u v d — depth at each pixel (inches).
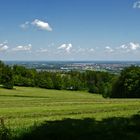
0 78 4921.3
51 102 2102.6
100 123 904.3
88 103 1921.8
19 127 866.1
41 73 5757.9
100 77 6195.9
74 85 5634.8
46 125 895.7
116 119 989.8
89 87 5625.0
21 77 5585.6
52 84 5536.4
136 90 3759.8
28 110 1547.7
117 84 3895.2
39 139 724.0
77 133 737.0
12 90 4618.6
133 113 1250.0
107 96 4325.8
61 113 1407.5
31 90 4840.1
